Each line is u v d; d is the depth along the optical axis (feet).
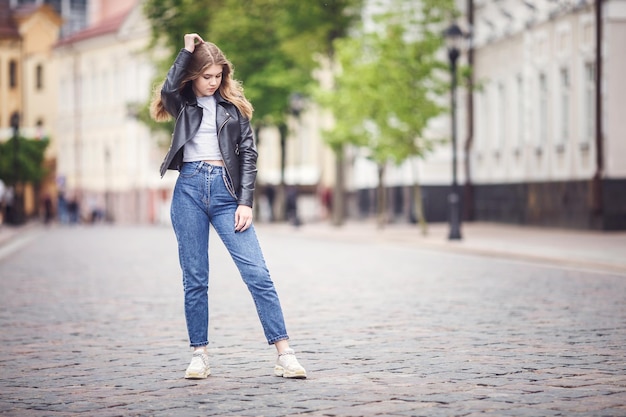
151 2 197.88
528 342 38.68
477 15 163.53
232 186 31.01
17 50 342.85
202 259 31.60
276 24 171.63
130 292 60.90
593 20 125.08
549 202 135.03
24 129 329.31
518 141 149.48
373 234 135.74
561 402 27.53
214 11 195.93
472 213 163.73
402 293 58.49
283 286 63.41
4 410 27.43
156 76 203.41
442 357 35.29
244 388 30.04
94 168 325.21
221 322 45.91
